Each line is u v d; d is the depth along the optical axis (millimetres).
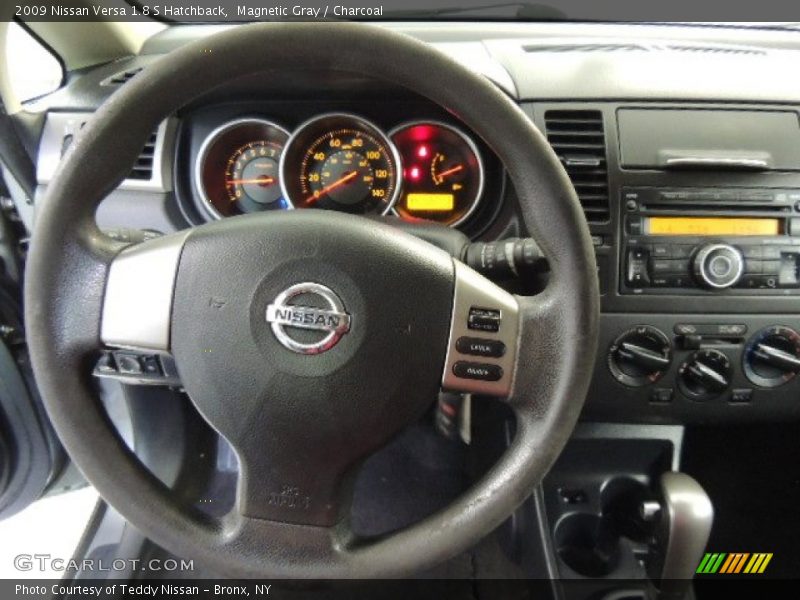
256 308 772
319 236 770
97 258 786
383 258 771
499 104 731
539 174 747
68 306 785
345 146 1231
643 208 1208
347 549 844
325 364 776
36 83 1399
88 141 740
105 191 780
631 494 1473
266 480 826
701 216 1215
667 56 1312
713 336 1245
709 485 1677
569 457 1470
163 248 788
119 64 1432
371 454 831
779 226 1229
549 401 790
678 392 1286
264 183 1277
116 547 1472
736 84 1241
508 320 789
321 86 1184
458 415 1370
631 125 1214
